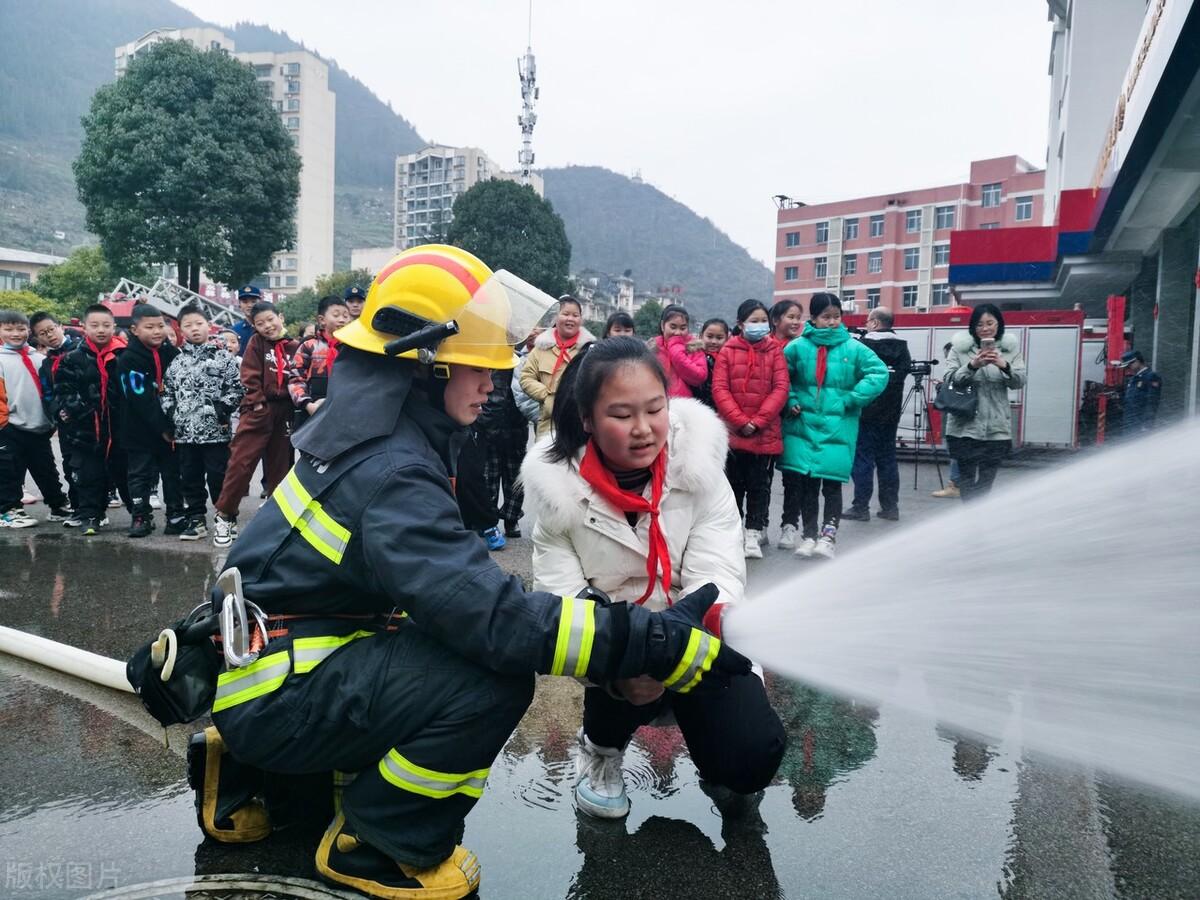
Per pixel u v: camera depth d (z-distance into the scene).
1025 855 2.22
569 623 1.84
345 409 2.00
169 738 2.97
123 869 2.16
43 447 7.20
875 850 2.26
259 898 2.02
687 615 2.00
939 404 6.70
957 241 15.98
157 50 31.66
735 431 6.07
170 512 6.66
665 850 2.26
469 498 4.89
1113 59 18.45
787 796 2.57
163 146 30.66
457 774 1.97
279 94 124.12
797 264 76.50
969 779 2.67
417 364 2.08
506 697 1.97
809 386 6.02
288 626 2.02
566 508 2.31
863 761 2.81
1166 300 12.26
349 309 6.94
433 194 155.50
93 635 4.07
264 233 32.84
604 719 2.38
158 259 31.95
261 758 1.99
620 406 2.12
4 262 79.94
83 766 2.75
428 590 1.83
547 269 47.25
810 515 6.11
